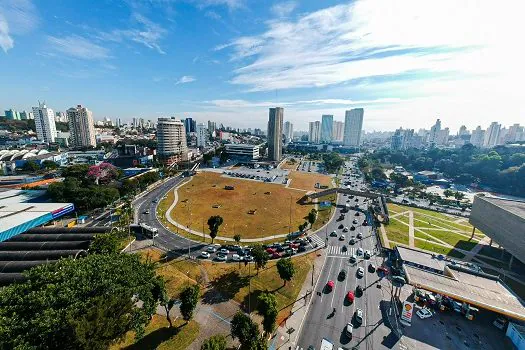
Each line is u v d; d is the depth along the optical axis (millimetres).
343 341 50781
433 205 157750
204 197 152125
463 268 71812
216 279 69375
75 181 136875
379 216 125438
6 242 77875
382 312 59531
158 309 56875
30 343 32062
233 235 100375
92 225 108188
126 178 172125
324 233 105188
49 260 67938
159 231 102812
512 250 81000
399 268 78188
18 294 39031
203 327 52250
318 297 63656
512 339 52500
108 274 43719
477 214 102312
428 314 58781
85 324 32938
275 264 78250
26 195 128625
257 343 43312
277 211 130500
